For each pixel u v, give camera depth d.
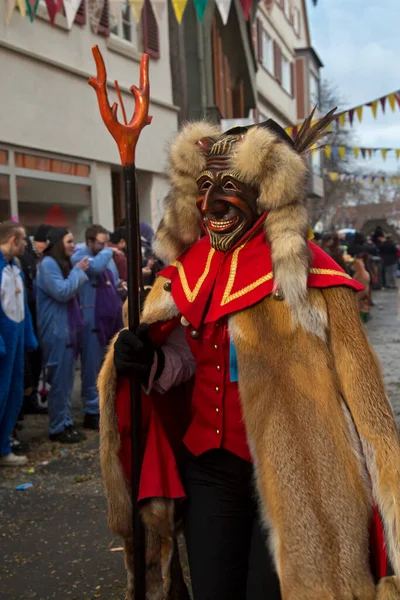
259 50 21.97
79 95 9.71
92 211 10.12
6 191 8.31
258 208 2.07
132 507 2.19
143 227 7.09
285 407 1.89
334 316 1.92
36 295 5.58
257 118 18.84
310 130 2.21
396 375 7.85
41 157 8.98
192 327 2.14
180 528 2.39
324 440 1.85
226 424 2.08
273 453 1.88
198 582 2.06
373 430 1.82
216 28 14.82
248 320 1.98
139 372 2.15
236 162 2.02
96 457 5.23
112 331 6.06
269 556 1.96
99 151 10.22
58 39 9.22
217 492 2.10
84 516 4.11
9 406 4.99
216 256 2.15
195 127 2.24
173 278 2.24
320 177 28.53
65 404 5.63
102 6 8.64
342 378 1.88
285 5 25.98
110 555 3.58
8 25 8.28
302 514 1.83
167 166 2.30
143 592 2.21
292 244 1.92
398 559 1.77
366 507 1.84
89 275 5.95
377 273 22.33
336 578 1.80
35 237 6.21
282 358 1.92
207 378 2.12
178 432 2.35
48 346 5.53
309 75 29.34
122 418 2.30
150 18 11.44
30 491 4.54
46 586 3.27
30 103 8.71
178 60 12.70
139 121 2.14
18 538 3.81
